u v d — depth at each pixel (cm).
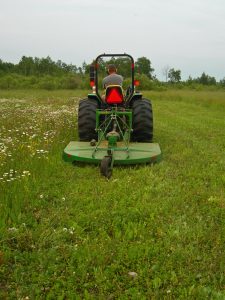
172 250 345
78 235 371
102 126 673
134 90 727
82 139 707
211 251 344
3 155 596
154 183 515
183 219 406
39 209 428
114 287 300
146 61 4178
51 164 579
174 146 750
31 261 329
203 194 475
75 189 486
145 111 694
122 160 567
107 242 358
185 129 994
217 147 757
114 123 632
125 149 599
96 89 718
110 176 537
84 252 338
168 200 453
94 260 328
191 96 2306
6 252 334
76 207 432
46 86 3716
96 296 290
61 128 845
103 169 523
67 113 1070
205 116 1354
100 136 637
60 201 448
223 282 305
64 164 590
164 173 557
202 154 686
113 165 588
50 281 305
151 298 288
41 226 384
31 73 5391
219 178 543
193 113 1470
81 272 314
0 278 308
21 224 389
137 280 307
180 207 436
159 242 359
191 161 633
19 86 3812
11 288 298
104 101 704
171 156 662
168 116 1331
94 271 314
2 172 528
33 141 708
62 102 1625
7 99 1853
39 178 518
